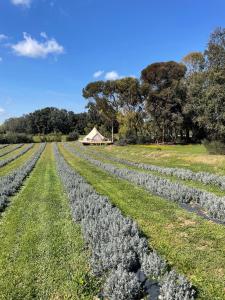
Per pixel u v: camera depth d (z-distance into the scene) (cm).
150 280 705
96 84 7950
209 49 3347
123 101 7894
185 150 4578
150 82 6906
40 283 710
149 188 1730
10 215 1281
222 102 3200
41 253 869
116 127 8831
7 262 822
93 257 786
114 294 623
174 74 6725
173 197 1460
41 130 14212
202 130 6725
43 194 1681
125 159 3731
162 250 866
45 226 1109
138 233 962
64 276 736
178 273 723
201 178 1995
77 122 14588
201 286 676
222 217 1143
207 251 855
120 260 743
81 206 1239
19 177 2233
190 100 3959
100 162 3266
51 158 4075
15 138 9225
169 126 6956
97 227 956
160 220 1156
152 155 3766
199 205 1374
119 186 1895
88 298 647
